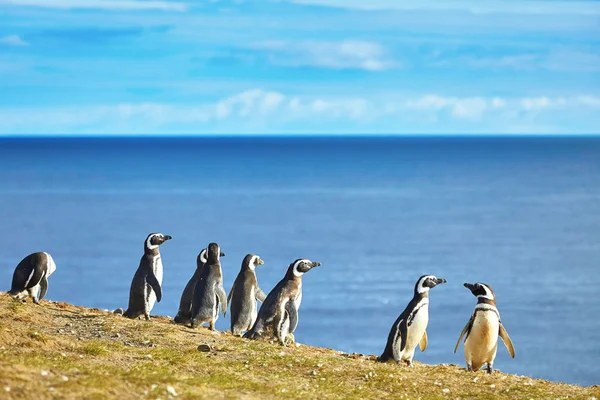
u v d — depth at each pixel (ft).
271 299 223.92
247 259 242.99
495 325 199.72
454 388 175.52
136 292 237.86
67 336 194.08
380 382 173.88
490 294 201.98
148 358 174.19
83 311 236.84
